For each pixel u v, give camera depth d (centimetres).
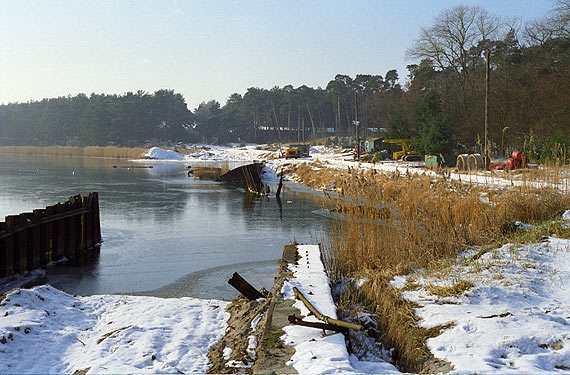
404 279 911
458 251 1076
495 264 880
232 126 15600
